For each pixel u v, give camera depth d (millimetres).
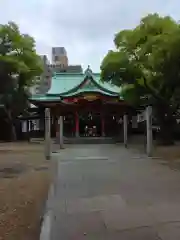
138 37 24766
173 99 27609
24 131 49750
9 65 35625
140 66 26594
